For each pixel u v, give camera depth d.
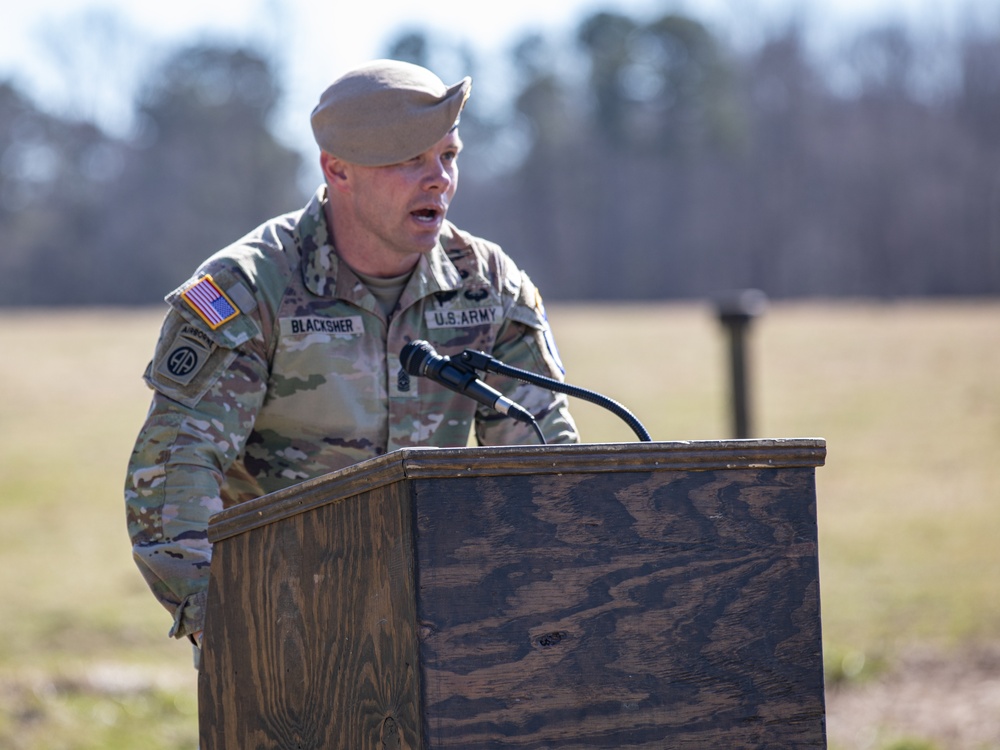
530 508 3.70
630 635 3.76
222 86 108.50
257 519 4.06
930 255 126.31
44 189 106.50
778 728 3.85
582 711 3.71
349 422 5.31
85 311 98.44
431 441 5.43
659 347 52.31
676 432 34.16
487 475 3.66
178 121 106.50
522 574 3.68
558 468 3.71
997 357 47.44
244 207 107.62
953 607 16.59
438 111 5.14
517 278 5.74
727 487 3.86
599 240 124.94
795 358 49.28
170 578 4.70
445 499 3.64
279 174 108.62
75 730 11.33
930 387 41.88
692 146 126.12
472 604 3.64
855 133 128.88
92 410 40.38
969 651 14.39
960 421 35.81
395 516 3.67
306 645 3.96
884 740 11.66
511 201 124.38
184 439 4.89
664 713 3.77
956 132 126.88
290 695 4.02
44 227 105.25
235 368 5.05
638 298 124.75
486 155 124.62
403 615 3.64
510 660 3.66
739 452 3.85
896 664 14.03
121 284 105.12
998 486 26.70
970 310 77.31
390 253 5.33
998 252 124.88
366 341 5.32
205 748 4.27
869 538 21.92
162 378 4.97
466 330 5.52
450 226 5.63
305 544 3.96
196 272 5.18
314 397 5.25
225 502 5.48
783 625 3.88
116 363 48.56
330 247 5.34
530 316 5.69
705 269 126.50
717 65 124.12
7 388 43.19
